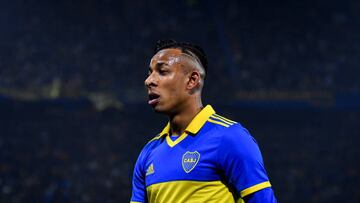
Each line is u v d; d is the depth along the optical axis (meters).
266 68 61.16
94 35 62.94
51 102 55.25
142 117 57.50
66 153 53.88
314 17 68.38
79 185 49.03
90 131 55.91
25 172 49.69
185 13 68.38
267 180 4.69
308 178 55.03
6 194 46.62
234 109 58.69
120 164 53.88
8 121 54.91
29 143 54.03
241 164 4.62
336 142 59.62
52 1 65.06
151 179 4.91
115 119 56.94
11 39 60.78
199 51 5.06
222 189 4.68
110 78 57.38
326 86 59.12
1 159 51.69
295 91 58.81
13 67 56.44
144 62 60.28
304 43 65.12
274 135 60.22
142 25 65.50
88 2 65.94
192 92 4.96
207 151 4.68
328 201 51.88
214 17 67.94
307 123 60.66
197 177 4.64
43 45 60.50
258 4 69.50
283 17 68.38
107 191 49.09
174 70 4.90
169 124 5.10
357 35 66.31
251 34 66.12
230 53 62.91
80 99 55.78
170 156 4.82
